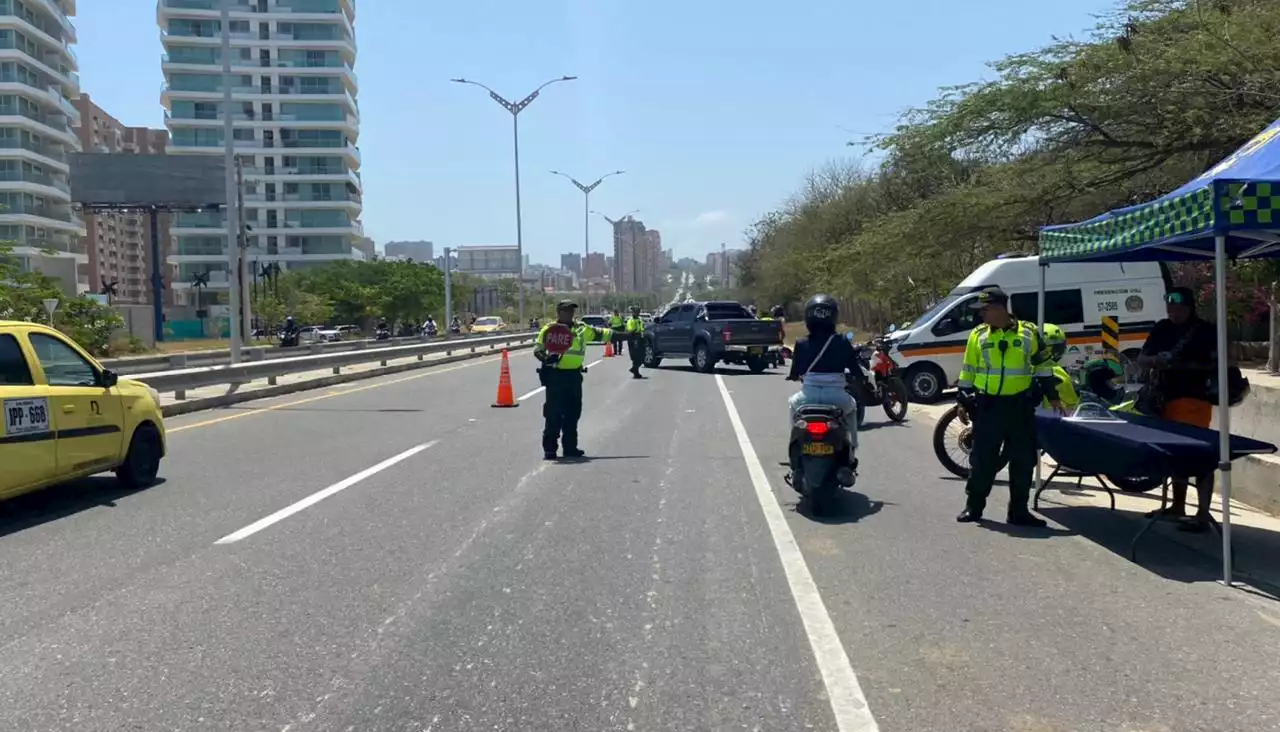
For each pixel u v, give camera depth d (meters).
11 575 7.09
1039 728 4.52
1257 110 17.98
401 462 12.26
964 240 24.88
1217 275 6.82
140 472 10.52
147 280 151.00
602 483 10.75
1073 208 23.17
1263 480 9.38
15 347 8.96
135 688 5.00
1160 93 18.92
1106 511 9.30
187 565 7.34
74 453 9.36
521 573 7.10
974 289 19.44
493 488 10.45
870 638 5.72
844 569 7.21
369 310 85.19
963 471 11.20
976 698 4.85
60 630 5.89
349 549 7.81
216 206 63.31
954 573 7.11
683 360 37.28
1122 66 19.12
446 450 13.32
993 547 7.88
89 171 61.28
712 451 13.20
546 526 8.62
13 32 73.25
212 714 4.69
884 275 33.22
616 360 38.25
